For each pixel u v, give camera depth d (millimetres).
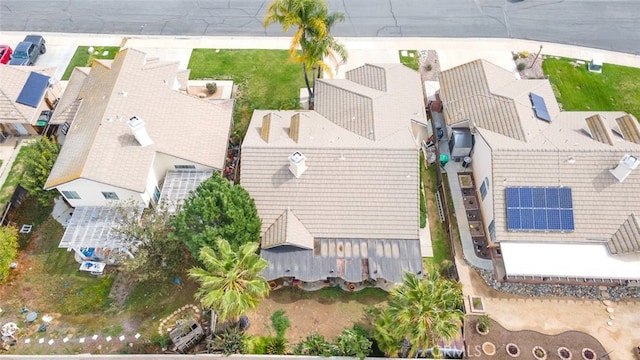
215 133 41250
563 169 36375
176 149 38406
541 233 35469
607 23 55562
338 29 55344
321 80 45406
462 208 40719
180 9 57969
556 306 35469
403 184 36625
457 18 56531
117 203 36156
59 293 36781
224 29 55688
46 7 58188
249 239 33719
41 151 38562
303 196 36750
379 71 44844
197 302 36062
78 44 54125
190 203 33406
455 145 42156
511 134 39031
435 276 29984
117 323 35281
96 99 40812
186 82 47406
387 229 36094
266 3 58594
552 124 40594
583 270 33875
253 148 37688
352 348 31828
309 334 34375
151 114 39750
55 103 48438
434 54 52750
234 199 33281
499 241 35500
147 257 33125
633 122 39406
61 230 40094
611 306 35312
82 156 35875
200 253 30562
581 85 49562
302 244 35312
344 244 35875
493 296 36000
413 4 58219
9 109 44062
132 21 56594
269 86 50219
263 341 33906
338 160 37125
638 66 51250
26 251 39031
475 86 43344
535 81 44656
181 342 33219
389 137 38875
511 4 57938
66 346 34281
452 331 27203
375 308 35000
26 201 41688
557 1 58062
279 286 36438
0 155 44969
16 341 34531
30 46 51219
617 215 35250
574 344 33688
